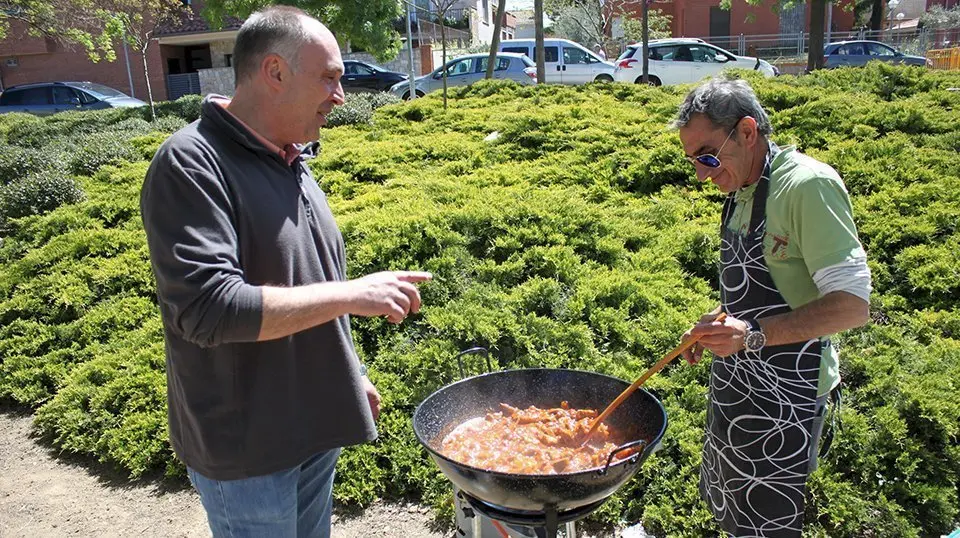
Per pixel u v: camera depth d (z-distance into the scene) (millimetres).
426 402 2182
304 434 1912
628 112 8484
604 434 2203
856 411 3371
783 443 2068
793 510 2113
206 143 1744
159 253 1647
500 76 17312
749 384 2094
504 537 2361
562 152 7246
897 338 3918
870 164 5832
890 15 39031
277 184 1860
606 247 4918
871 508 2955
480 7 39719
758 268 2014
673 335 3949
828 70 9047
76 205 6945
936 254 4586
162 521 3279
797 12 31969
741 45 29094
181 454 1938
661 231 5293
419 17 26375
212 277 1593
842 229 1846
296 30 1771
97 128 13125
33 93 18469
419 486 3336
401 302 1796
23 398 4406
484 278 4680
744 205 2062
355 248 4980
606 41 32219
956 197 5203
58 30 13602
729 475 2209
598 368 3760
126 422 3871
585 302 4273
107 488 3559
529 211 5262
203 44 28141
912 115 6766
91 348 4730
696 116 1963
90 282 5461
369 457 3426
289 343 1857
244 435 1824
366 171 7227
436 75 17672
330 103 1878
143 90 26062
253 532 1907
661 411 2090
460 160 7355
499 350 3988
